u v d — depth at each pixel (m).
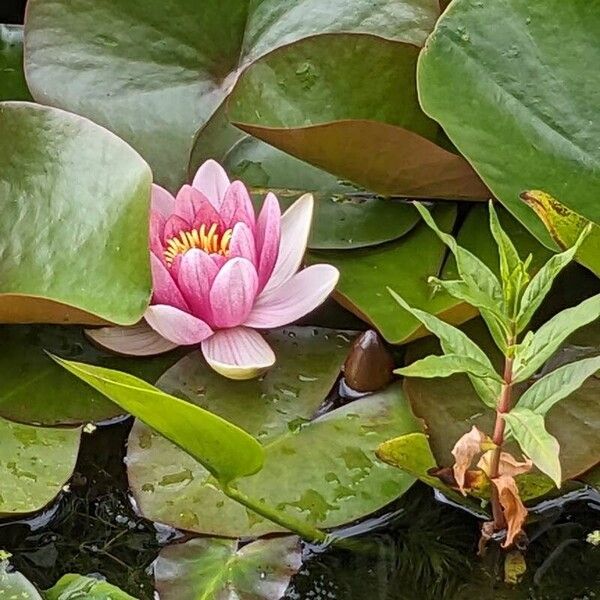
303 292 1.00
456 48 1.00
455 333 0.91
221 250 1.00
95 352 1.01
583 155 1.00
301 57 1.01
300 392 0.99
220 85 1.07
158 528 0.96
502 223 1.02
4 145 1.01
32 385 1.00
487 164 0.99
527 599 0.94
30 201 1.00
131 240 0.97
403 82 1.02
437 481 0.95
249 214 1.00
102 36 1.07
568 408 0.97
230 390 0.99
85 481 0.98
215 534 0.95
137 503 0.96
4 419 0.98
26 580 0.93
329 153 1.00
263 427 0.98
